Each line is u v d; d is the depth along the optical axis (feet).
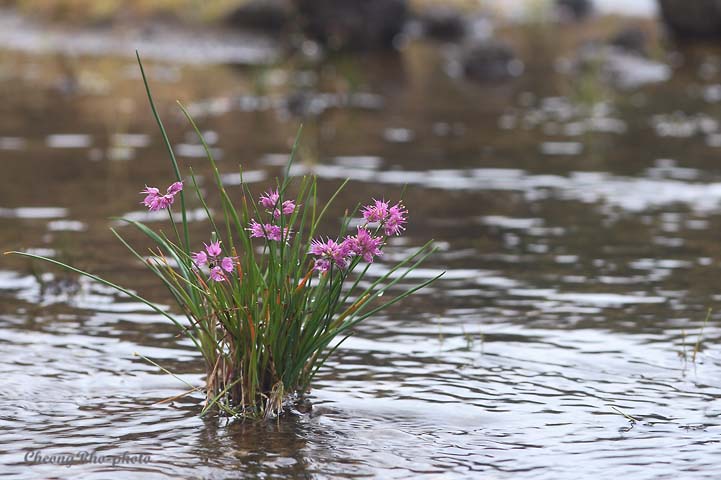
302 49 92.12
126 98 63.98
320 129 54.80
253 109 61.16
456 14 108.37
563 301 26.96
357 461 17.52
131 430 18.78
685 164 46.32
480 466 17.42
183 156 46.50
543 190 40.96
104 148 48.29
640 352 23.26
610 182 42.45
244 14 98.94
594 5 139.33
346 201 38.11
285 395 20.01
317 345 19.99
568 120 59.16
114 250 31.22
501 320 25.46
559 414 19.84
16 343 23.50
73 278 28.45
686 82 75.61
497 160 47.21
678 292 27.63
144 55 86.12
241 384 19.54
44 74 73.61
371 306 26.40
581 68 83.25
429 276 29.09
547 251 31.89
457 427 19.16
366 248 19.33
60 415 19.49
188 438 18.38
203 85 70.23
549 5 132.05
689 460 17.69
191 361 22.58
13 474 16.87
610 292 27.71
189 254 19.84
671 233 34.12
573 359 22.86
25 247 31.58
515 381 21.57
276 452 17.83
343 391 20.81
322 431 18.79
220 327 20.58
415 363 22.54
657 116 60.29
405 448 18.13
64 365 22.21
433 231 34.30
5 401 20.13
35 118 56.29
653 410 20.04
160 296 27.02
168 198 19.66
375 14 94.63
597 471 17.24
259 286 19.49
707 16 97.14
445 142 51.70
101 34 95.81
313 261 20.11
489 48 81.92
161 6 102.32
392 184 41.55
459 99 67.56
